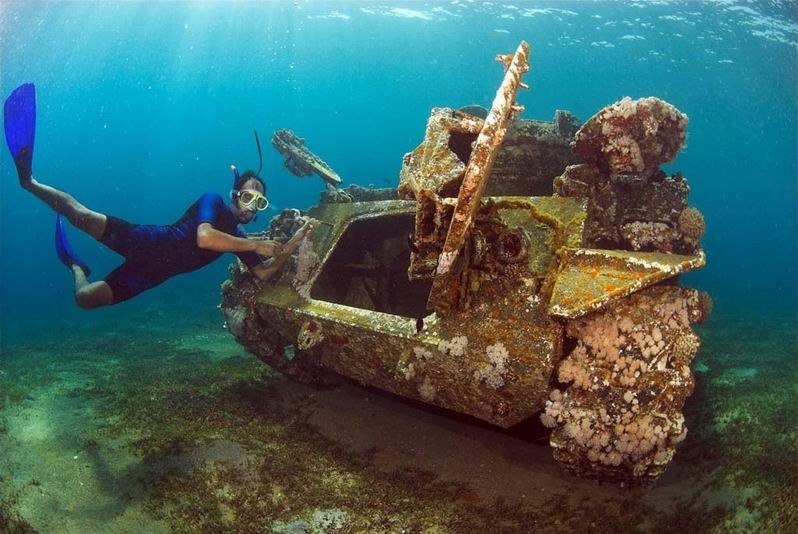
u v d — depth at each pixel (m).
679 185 4.10
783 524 3.07
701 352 8.44
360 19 33.84
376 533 3.37
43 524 3.67
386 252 6.58
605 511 3.38
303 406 5.62
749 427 4.75
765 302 15.74
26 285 27.11
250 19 37.56
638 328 3.02
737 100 39.81
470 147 4.12
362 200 6.89
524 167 5.20
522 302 3.28
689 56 28.03
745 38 23.00
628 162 3.91
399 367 3.61
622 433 2.98
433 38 38.34
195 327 11.09
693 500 3.43
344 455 4.45
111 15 37.34
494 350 3.20
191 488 4.05
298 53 50.53
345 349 4.29
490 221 3.34
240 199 4.89
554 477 3.82
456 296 3.50
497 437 4.43
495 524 3.35
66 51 47.00
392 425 4.90
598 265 3.11
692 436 4.68
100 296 4.71
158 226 4.75
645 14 22.81
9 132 4.48
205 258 4.96
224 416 5.45
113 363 8.28
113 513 3.79
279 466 4.31
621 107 3.87
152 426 5.31
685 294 3.18
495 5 26.17
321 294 5.93
